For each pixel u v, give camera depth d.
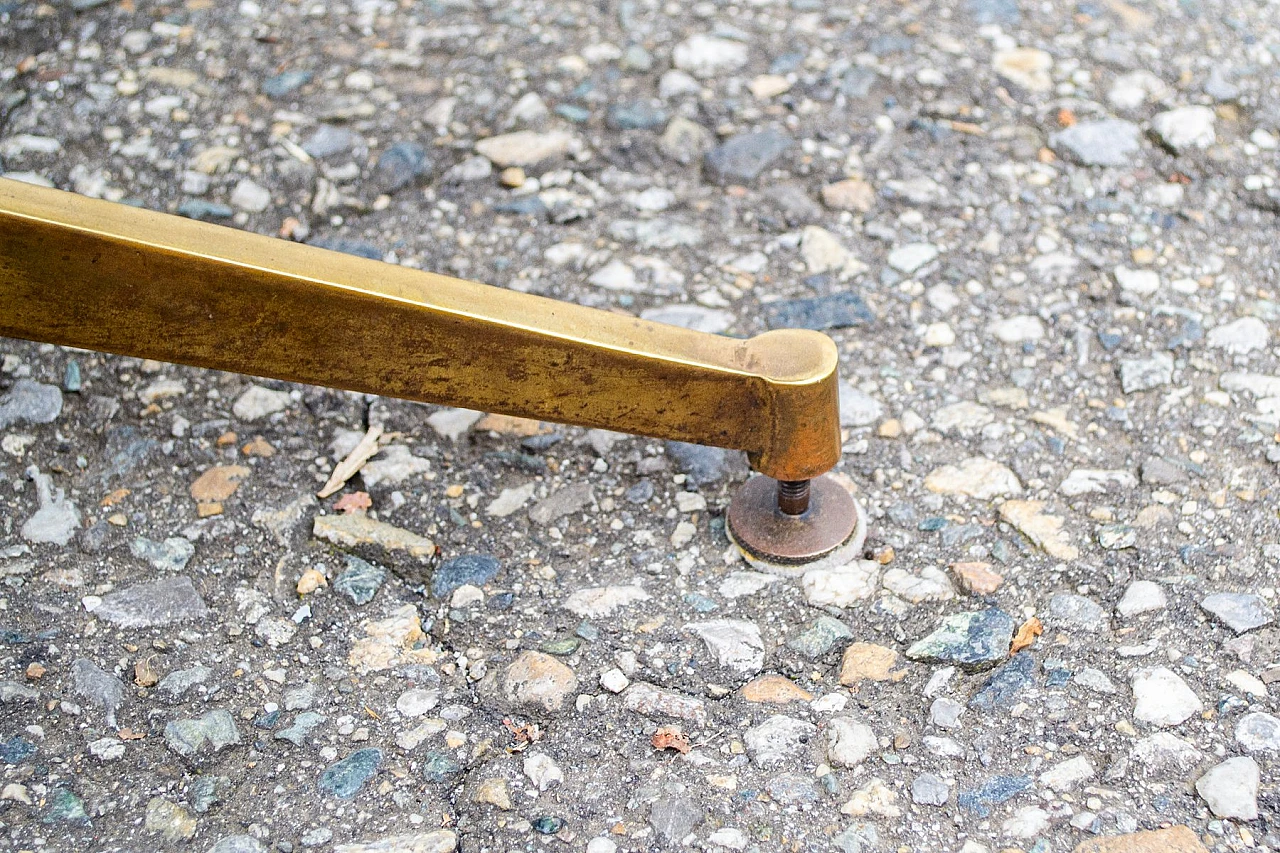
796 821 0.88
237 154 1.08
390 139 1.09
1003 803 0.88
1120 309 1.02
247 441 0.97
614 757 0.89
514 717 0.90
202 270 0.84
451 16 1.16
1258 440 0.97
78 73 1.11
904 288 1.04
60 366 0.99
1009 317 1.02
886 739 0.90
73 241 0.83
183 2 1.15
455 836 0.88
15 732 0.89
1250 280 1.04
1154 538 0.94
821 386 0.89
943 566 0.94
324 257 0.85
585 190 1.08
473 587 0.94
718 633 0.92
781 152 1.09
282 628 0.92
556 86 1.12
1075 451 0.97
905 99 1.12
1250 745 0.89
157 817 0.88
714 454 0.97
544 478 0.97
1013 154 1.09
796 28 1.15
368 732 0.90
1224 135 1.10
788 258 1.05
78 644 0.91
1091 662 0.91
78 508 0.95
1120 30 1.15
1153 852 0.87
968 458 0.97
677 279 1.04
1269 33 1.15
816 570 0.94
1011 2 1.17
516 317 0.86
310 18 1.15
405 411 0.99
